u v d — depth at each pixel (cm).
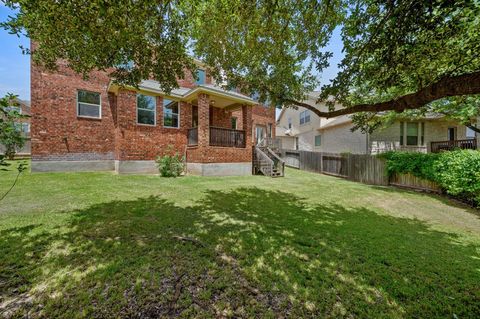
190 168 1127
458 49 328
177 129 1136
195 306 204
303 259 296
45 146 937
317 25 405
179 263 272
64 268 250
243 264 278
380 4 287
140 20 331
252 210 521
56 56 415
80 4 279
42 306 196
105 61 393
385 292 234
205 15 407
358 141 1426
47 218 401
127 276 241
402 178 954
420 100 296
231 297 218
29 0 276
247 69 539
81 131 1015
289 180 1062
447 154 753
